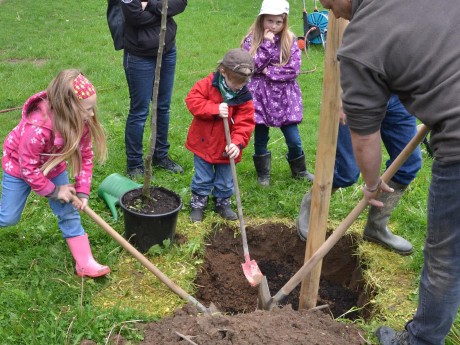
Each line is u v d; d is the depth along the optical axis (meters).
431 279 2.81
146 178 4.20
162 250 4.22
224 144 4.51
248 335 3.15
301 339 3.15
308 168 5.85
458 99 2.36
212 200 4.97
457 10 2.37
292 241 4.76
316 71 9.45
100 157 3.77
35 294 3.65
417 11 2.36
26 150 3.45
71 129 3.43
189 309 3.56
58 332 3.34
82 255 3.89
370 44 2.38
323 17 10.52
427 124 2.51
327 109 3.12
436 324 2.92
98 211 4.71
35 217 4.55
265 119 5.19
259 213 4.88
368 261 4.32
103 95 7.90
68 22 12.27
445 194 2.56
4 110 7.18
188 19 12.62
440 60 2.35
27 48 10.16
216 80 4.39
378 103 2.50
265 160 5.32
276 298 3.50
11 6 13.52
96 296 3.76
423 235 4.62
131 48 4.96
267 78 5.15
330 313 4.13
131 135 5.26
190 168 5.68
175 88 8.34
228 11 13.56
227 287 4.29
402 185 4.18
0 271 3.92
